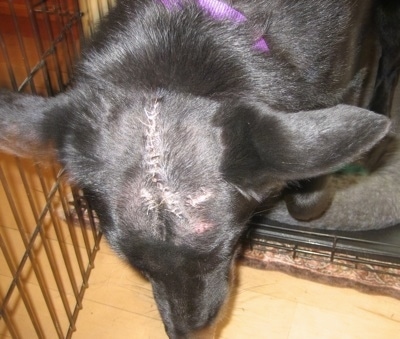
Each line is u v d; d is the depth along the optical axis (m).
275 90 0.43
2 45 0.49
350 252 0.66
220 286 0.43
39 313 0.65
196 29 0.42
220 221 0.39
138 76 0.40
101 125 0.39
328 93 0.53
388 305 0.65
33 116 0.41
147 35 0.42
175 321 0.44
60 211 0.74
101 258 0.70
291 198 0.63
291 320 0.64
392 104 0.81
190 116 0.38
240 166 0.38
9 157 0.81
